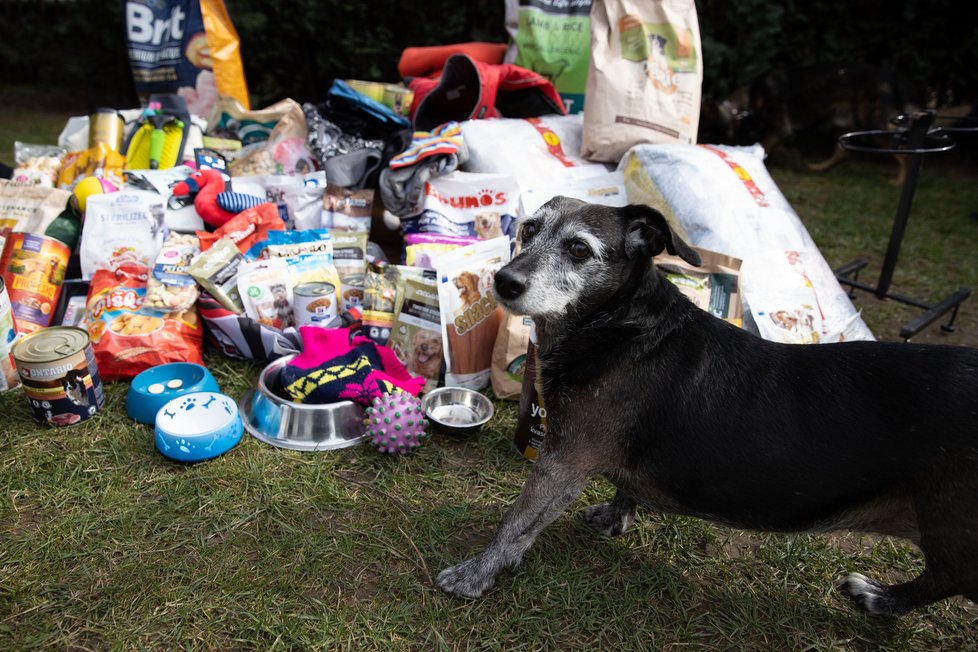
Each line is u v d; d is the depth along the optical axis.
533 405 2.79
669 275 3.12
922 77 8.03
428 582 2.27
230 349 3.32
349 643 2.01
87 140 4.41
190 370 3.05
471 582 2.20
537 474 2.20
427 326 3.25
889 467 1.83
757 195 3.57
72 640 1.97
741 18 7.71
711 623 2.21
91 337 3.13
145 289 3.31
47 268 3.32
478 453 2.93
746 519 2.06
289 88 7.84
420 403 2.95
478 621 2.14
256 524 2.43
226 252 3.32
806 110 8.08
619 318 2.15
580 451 2.16
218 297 3.24
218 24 4.58
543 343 2.30
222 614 2.07
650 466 2.09
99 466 2.63
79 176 4.01
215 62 4.60
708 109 8.12
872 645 2.19
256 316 3.29
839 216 6.27
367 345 3.22
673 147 3.71
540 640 2.09
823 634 2.21
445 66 4.21
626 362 2.11
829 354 1.99
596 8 3.98
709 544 2.55
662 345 2.11
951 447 1.76
